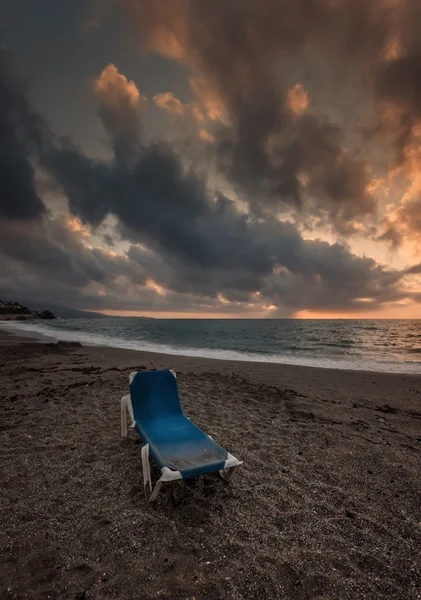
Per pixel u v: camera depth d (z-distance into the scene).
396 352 19.09
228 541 2.83
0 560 2.56
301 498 3.52
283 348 21.42
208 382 9.28
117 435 5.09
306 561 2.61
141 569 2.49
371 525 3.09
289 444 4.97
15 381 8.94
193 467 3.15
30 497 3.43
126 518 3.11
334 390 8.83
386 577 2.47
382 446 4.97
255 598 2.25
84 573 2.45
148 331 42.56
